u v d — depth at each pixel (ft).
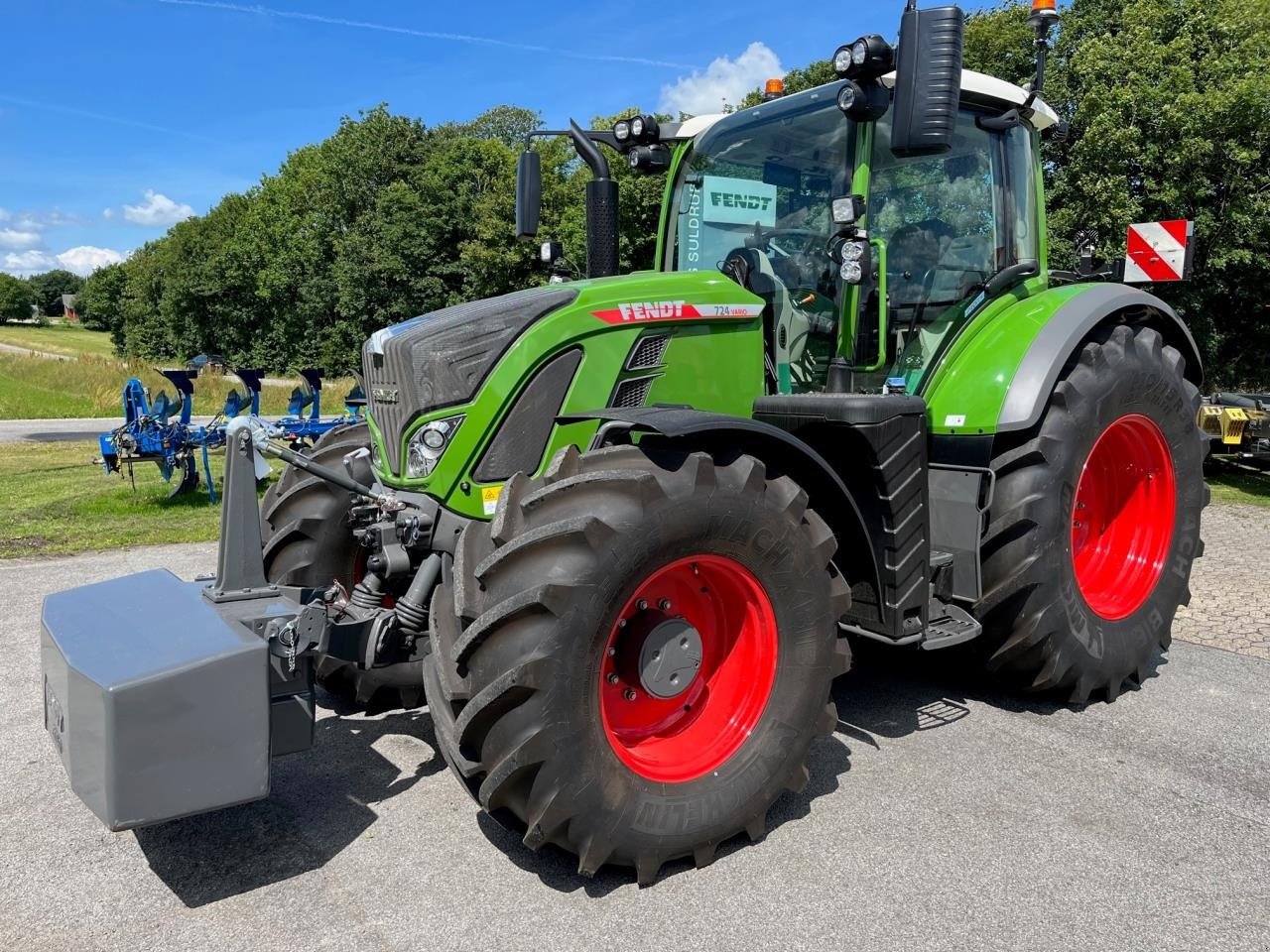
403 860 8.93
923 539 10.60
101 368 80.18
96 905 8.18
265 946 7.60
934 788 10.36
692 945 7.61
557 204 89.97
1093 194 33.83
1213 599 17.92
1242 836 9.36
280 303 156.66
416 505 9.76
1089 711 12.64
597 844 8.11
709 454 8.85
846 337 11.54
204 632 8.08
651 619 8.76
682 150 13.65
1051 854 9.01
